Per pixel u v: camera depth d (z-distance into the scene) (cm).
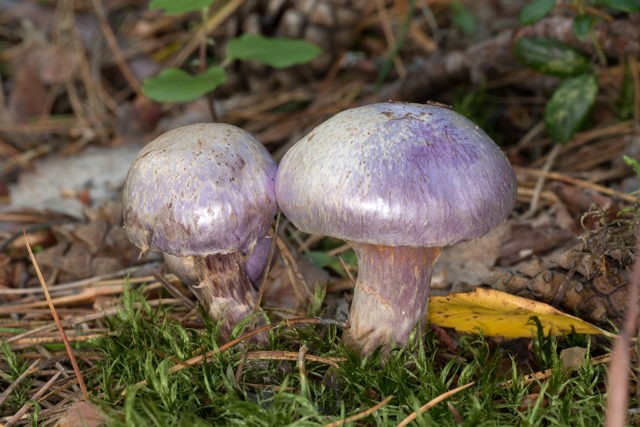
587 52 58
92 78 79
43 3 90
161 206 41
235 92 79
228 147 41
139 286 51
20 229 57
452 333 47
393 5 83
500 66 62
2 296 52
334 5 73
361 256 42
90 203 61
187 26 86
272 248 45
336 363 43
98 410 41
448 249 53
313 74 77
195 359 43
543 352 43
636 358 42
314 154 39
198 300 47
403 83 67
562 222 53
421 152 39
